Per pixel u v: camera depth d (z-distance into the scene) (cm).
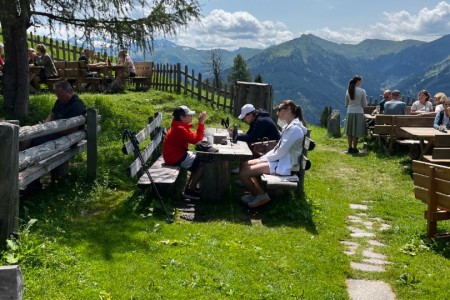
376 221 819
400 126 1392
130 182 905
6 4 1048
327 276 554
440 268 592
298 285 515
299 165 847
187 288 477
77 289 452
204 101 2017
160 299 450
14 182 517
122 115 1462
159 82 2262
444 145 1051
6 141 505
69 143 782
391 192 1034
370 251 659
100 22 1177
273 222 760
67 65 1928
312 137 1925
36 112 1336
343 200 955
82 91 1970
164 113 1666
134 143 763
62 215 687
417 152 1313
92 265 514
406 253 649
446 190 671
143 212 737
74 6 1155
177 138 876
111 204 776
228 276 512
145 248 579
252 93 1812
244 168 824
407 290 528
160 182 766
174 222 705
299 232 709
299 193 887
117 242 594
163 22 1189
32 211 673
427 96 1603
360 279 561
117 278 486
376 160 1379
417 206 920
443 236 704
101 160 1030
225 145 918
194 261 545
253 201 798
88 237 607
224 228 689
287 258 588
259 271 539
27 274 465
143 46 1211
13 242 505
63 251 539
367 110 1928
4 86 1275
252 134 974
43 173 698
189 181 868
